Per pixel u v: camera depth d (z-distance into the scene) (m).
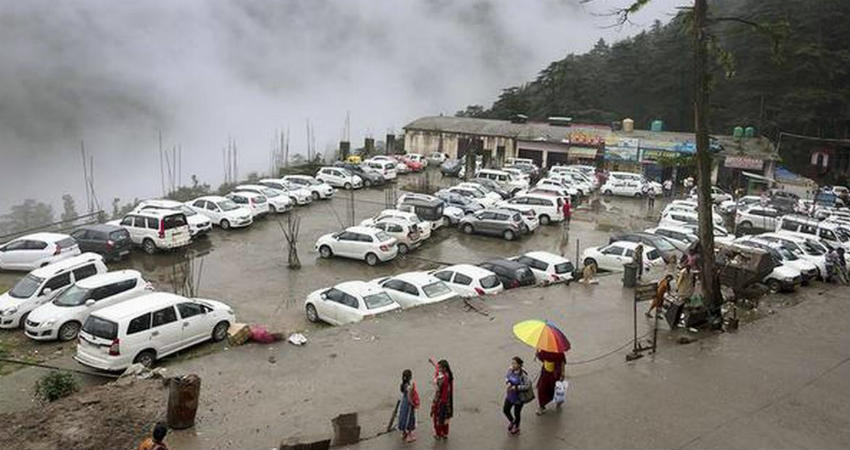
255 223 34.94
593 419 12.40
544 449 11.21
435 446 11.23
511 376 11.48
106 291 19.16
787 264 24.16
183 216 28.94
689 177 53.22
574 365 15.15
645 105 84.75
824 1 68.38
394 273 26.39
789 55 65.06
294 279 25.20
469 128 64.00
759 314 19.64
